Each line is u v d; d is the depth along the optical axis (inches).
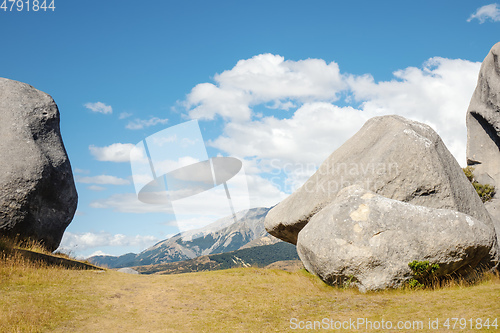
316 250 495.8
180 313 406.9
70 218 671.1
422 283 475.5
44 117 656.4
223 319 387.9
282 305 426.6
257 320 383.6
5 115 624.1
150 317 394.6
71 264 580.4
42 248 618.8
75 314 381.7
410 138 575.2
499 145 1015.6
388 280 463.2
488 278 502.6
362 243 475.5
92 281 498.0
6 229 570.9
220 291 474.3
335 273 481.7
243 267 586.6
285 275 534.3
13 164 586.9
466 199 585.0
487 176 1026.1
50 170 621.0
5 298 393.7
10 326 330.6
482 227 490.9
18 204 577.9
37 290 431.8
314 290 485.1
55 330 340.8
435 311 367.9
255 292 471.8
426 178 554.6
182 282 510.6
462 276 498.9
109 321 376.2
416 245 471.5
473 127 1071.6
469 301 387.5
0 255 512.1
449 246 469.4
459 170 616.4
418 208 498.3
